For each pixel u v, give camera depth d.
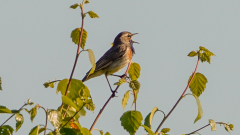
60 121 7.92
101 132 9.73
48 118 7.79
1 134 8.36
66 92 9.96
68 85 10.01
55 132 7.82
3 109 7.82
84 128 8.62
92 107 8.70
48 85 10.29
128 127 9.70
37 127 7.74
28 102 7.97
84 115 8.93
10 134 8.43
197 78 11.03
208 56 10.84
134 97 10.49
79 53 9.75
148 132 9.03
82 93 9.88
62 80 10.23
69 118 8.70
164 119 9.85
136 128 9.66
